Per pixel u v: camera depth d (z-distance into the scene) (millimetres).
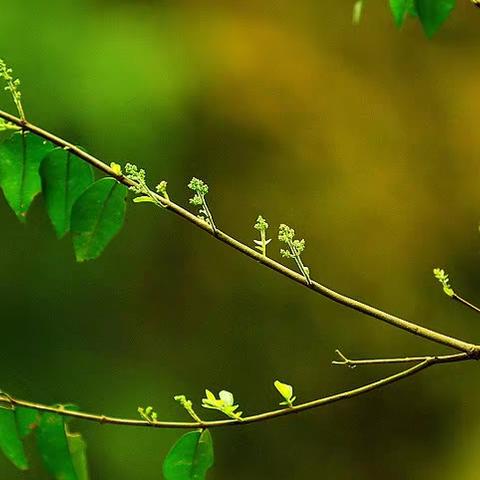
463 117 6844
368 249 6758
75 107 5953
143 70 6152
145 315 6500
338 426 6711
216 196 6582
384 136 6844
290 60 6691
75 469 2887
